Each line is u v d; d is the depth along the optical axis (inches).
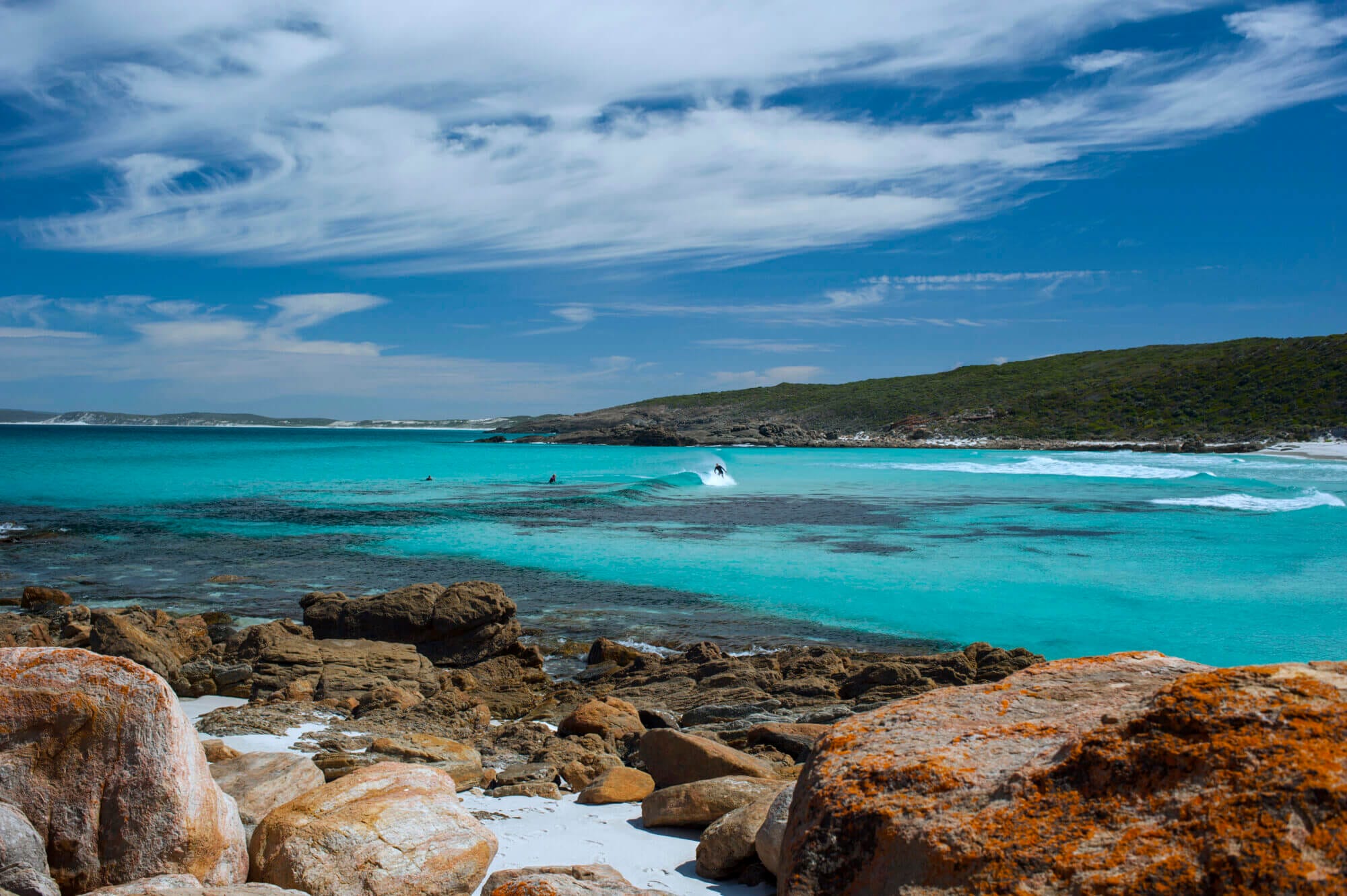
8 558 919.0
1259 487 1679.4
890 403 5718.5
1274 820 79.8
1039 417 4621.1
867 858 98.9
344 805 161.0
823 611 668.7
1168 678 127.0
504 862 173.5
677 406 7071.9
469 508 1402.6
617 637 604.4
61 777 143.6
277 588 769.6
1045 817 92.0
